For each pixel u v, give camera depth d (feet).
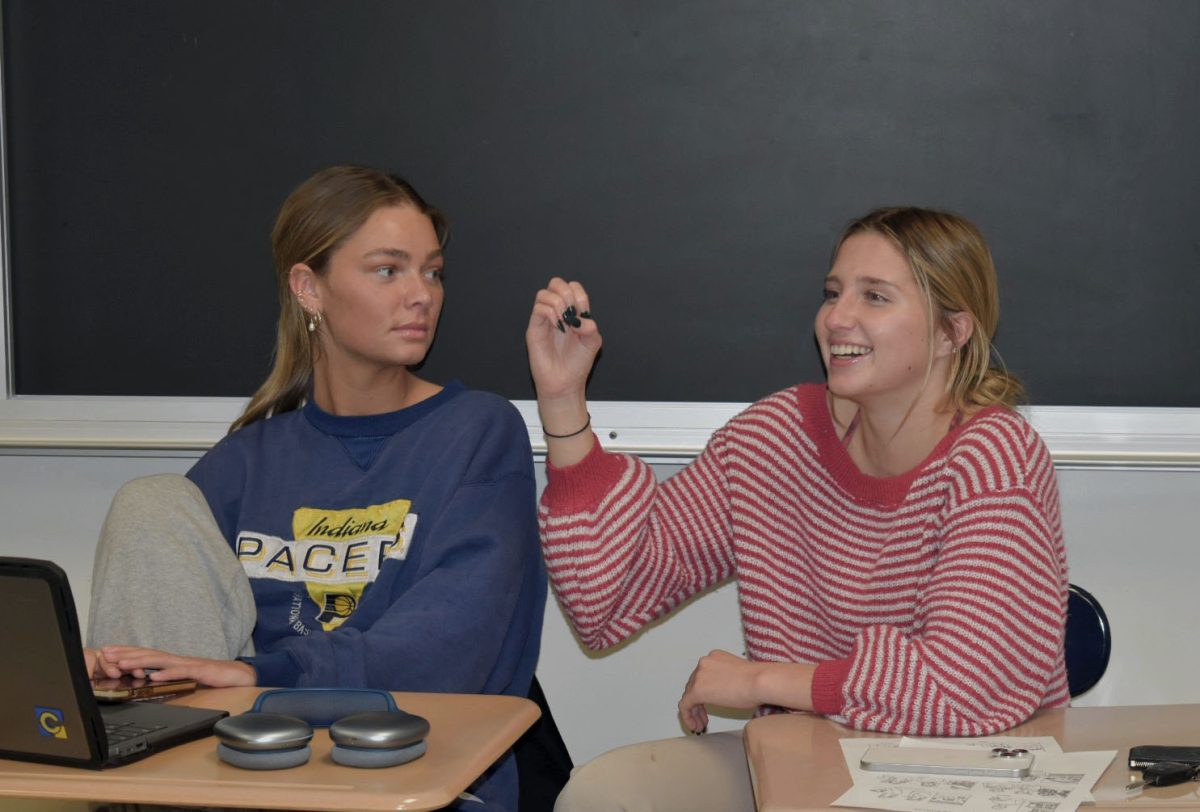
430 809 3.43
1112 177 7.04
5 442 7.80
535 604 6.53
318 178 6.63
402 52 7.47
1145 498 7.29
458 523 6.04
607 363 7.46
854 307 5.53
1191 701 7.29
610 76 7.33
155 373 7.76
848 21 7.15
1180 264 7.02
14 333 7.85
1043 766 3.92
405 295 6.42
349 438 6.50
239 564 5.67
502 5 7.39
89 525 7.99
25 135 7.75
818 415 5.90
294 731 3.71
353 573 6.10
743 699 4.97
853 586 5.65
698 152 7.30
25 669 3.75
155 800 3.55
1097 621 6.33
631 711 7.79
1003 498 5.04
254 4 7.55
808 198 7.24
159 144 7.67
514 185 7.45
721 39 7.24
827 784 3.80
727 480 6.11
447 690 5.60
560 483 5.93
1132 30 6.97
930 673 4.64
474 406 6.46
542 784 6.43
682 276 7.37
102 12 7.66
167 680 4.80
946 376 5.67
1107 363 7.11
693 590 6.25
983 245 5.70
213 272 7.68
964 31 7.08
